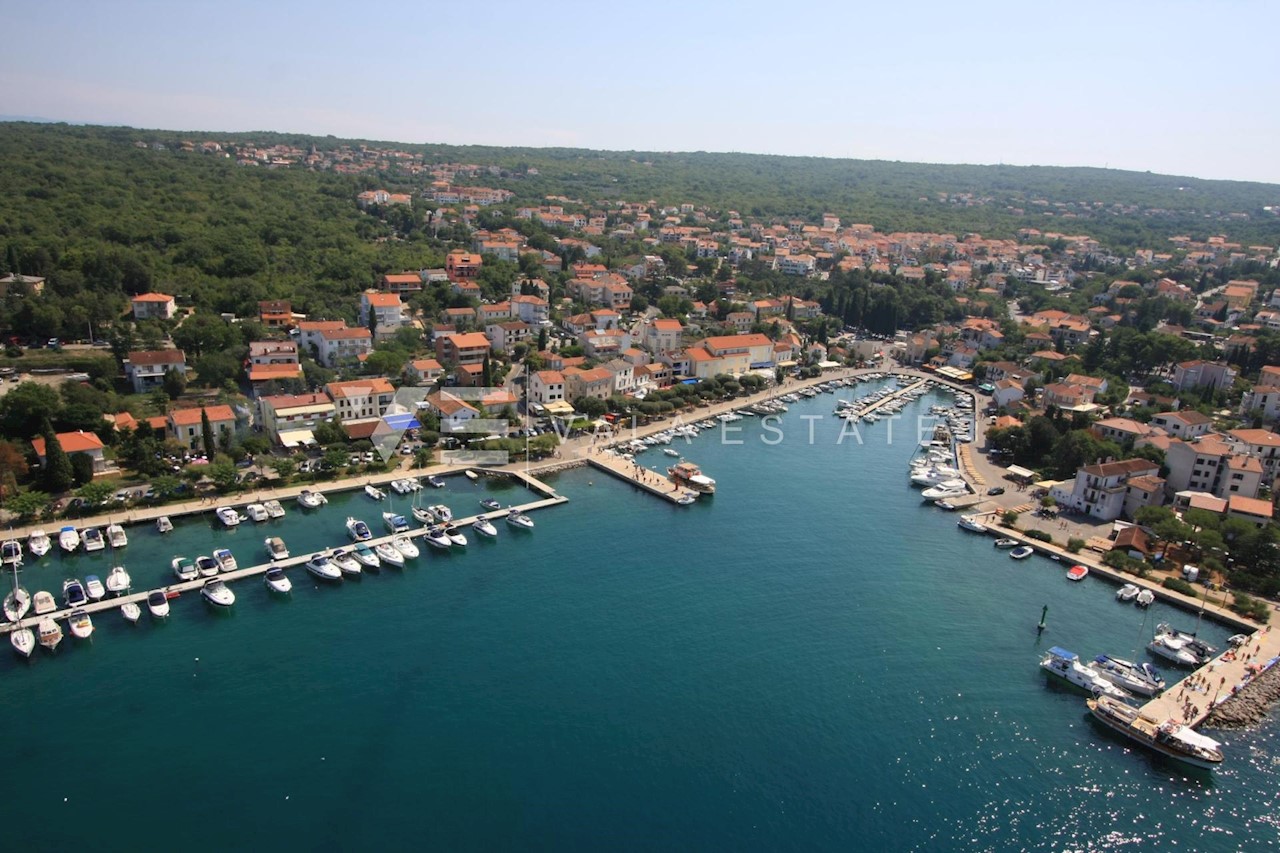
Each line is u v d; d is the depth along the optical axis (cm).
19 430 16425
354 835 8088
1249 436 18150
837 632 12150
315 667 10756
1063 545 15412
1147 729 9906
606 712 10075
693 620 12300
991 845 8388
